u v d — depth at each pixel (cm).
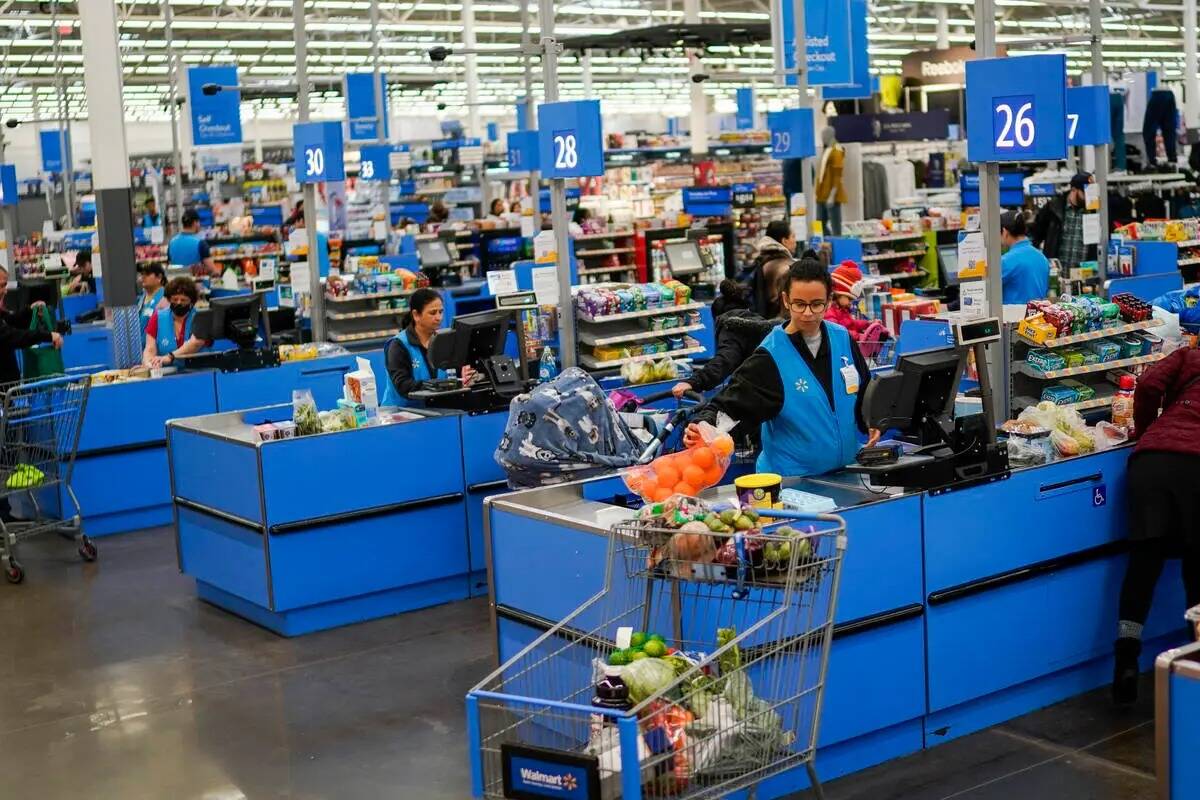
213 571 715
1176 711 278
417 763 504
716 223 1733
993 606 495
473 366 734
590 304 884
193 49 3056
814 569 373
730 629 378
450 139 2752
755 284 920
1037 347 598
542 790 328
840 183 1730
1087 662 534
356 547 686
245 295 972
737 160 2406
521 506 489
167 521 939
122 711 579
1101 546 527
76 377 817
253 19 2539
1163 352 625
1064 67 556
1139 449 513
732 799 440
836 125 1812
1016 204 1636
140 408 920
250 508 673
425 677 602
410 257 1683
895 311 848
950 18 3319
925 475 470
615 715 323
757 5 3156
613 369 887
